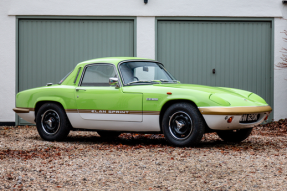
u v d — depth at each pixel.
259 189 3.44
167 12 10.32
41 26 10.33
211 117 5.18
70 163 4.55
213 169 4.16
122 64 6.10
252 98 5.88
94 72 6.27
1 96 10.26
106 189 3.51
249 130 6.11
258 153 5.09
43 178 3.88
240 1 10.35
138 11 10.30
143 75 6.14
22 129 9.22
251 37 10.41
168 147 5.51
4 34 10.26
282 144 6.03
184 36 10.38
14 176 3.95
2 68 10.27
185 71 10.38
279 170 4.08
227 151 5.21
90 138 7.17
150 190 3.47
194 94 5.34
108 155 5.05
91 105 6.08
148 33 10.33
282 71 10.38
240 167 4.24
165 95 5.50
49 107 6.53
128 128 5.86
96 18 10.30
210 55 10.38
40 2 10.27
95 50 10.36
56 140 6.52
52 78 10.36
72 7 10.28
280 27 10.38
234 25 10.40
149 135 7.62
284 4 10.38
